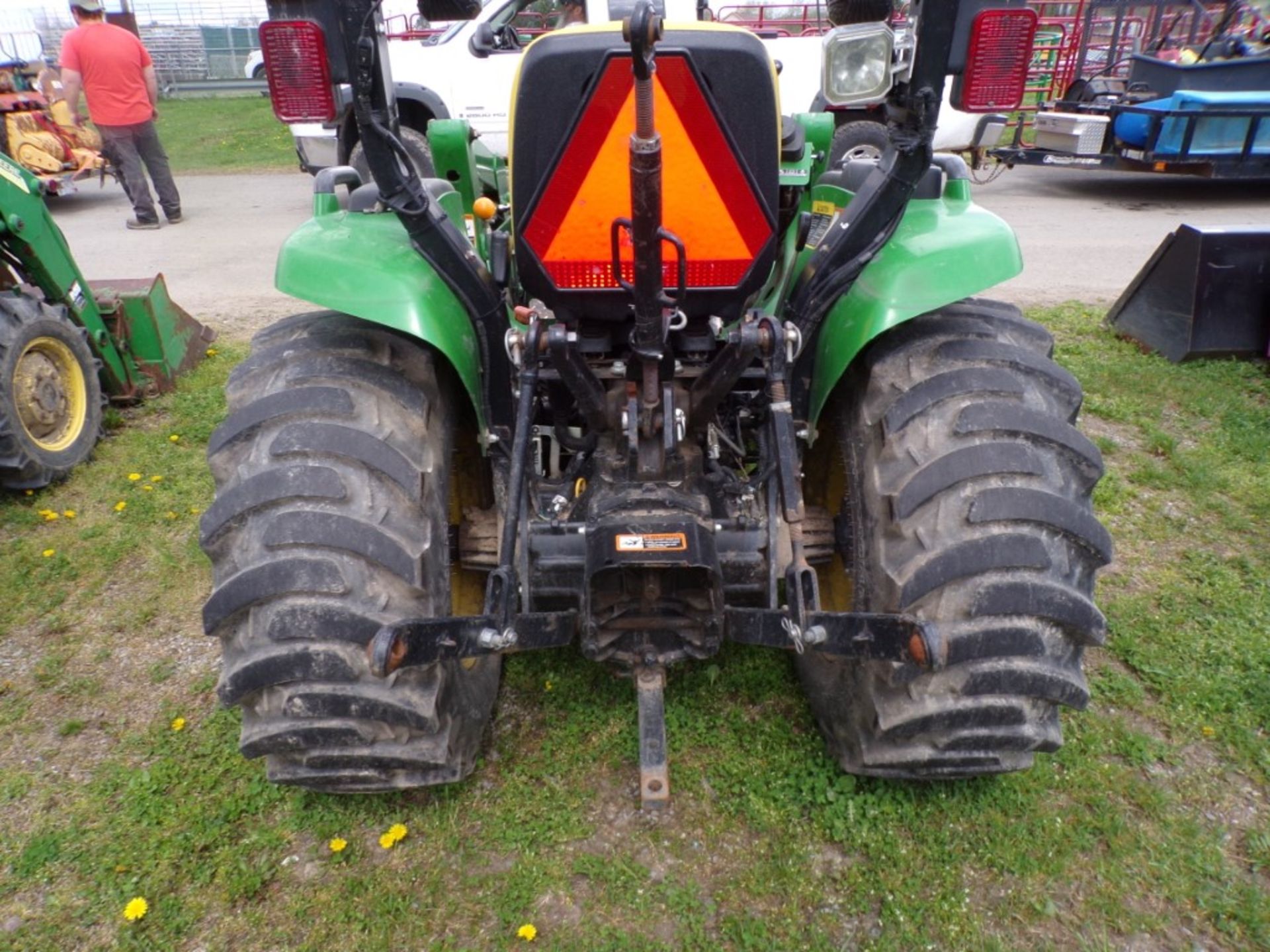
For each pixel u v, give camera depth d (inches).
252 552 77.2
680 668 117.6
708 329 91.4
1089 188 444.8
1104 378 201.9
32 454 164.4
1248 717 110.3
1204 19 440.1
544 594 96.7
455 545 109.5
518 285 105.7
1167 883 89.8
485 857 93.8
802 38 307.0
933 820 95.5
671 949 84.4
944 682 78.0
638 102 62.7
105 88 358.3
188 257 329.1
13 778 106.1
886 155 87.4
